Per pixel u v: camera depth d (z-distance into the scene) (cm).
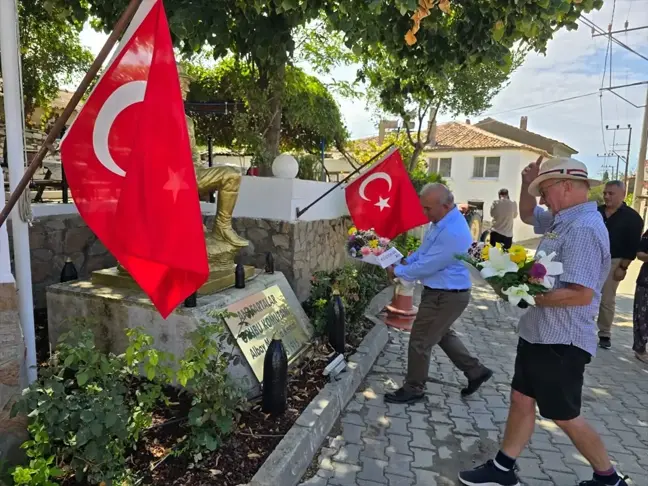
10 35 279
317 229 600
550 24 412
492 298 842
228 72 770
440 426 368
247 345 375
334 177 1370
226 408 283
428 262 373
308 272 576
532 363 269
